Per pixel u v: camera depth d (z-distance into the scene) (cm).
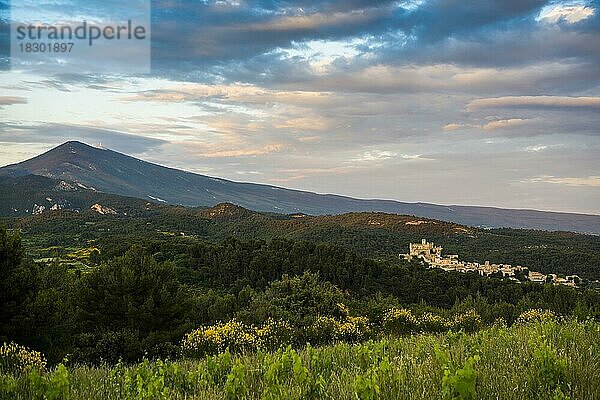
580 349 711
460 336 1081
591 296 4631
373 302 3806
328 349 1052
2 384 605
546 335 874
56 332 2008
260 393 589
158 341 2083
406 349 918
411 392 514
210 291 3884
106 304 2309
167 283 2481
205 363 823
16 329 1859
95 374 844
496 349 790
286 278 3169
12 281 1920
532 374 559
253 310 2806
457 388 469
